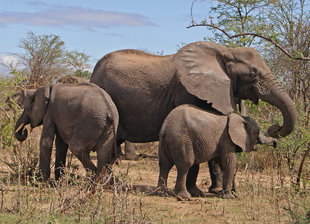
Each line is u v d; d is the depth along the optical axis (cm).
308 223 757
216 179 1130
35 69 3141
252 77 1088
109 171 1037
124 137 1163
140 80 1130
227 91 1086
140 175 1309
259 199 948
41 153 1084
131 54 1184
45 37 3241
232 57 1108
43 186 998
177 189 1011
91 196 786
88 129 1037
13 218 721
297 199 925
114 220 700
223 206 909
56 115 1079
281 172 1095
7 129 1371
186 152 995
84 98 1046
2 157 1317
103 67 1180
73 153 1051
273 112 1385
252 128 1047
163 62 1138
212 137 1010
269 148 1409
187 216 831
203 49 1113
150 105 1125
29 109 1126
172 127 1002
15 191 917
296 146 1185
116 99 1141
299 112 1242
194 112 1012
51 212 749
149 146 1948
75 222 716
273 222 777
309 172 1120
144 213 768
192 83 1081
